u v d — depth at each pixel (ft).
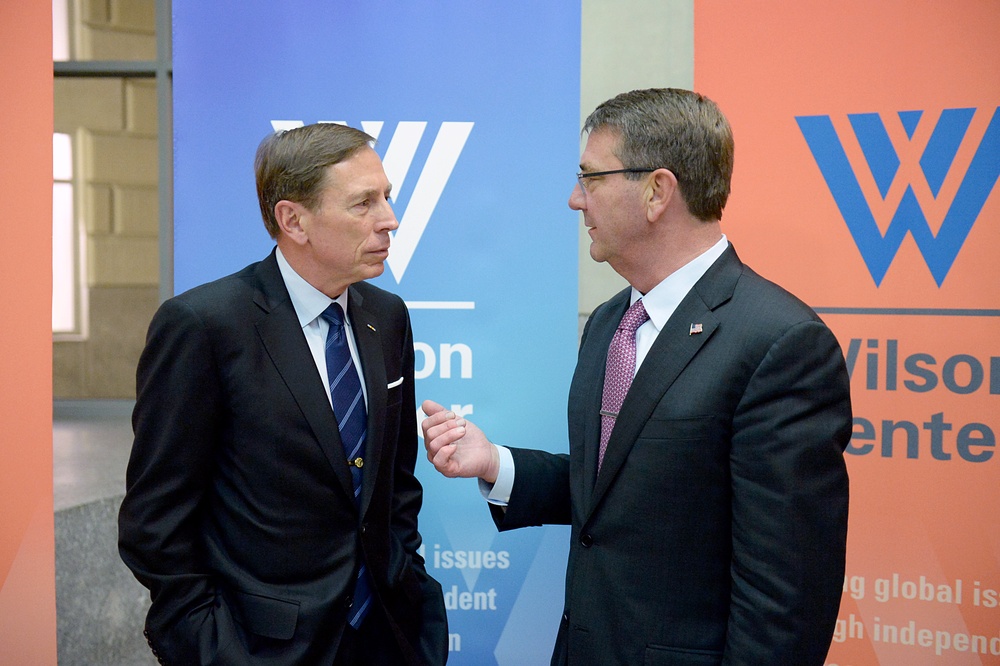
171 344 4.31
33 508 6.41
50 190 6.37
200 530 4.57
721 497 4.02
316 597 4.39
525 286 6.46
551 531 6.59
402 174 6.41
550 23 6.30
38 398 6.40
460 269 6.46
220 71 6.32
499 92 6.36
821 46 6.06
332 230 4.34
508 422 6.51
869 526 6.16
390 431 4.79
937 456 6.01
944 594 6.04
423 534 6.60
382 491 4.70
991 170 5.81
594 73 7.13
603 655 4.18
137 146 20.30
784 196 6.18
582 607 4.29
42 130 6.34
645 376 4.16
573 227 6.40
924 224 5.95
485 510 6.58
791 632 3.68
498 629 6.64
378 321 4.96
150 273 20.83
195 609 4.32
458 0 6.32
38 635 6.44
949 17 5.83
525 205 6.41
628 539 4.14
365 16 6.33
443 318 6.48
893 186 5.99
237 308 4.45
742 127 6.22
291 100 6.35
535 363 6.48
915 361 6.02
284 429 4.39
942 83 5.87
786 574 3.69
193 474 4.35
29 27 6.31
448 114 6.38
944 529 6.02
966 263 5.89
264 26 6.32
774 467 3.74
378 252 4.48
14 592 6.42
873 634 6.18
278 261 4.71
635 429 4.14
